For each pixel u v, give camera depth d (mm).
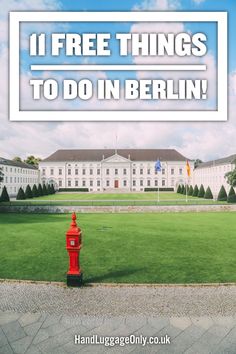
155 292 6859
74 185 85938
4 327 5188
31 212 28266
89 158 88000
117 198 47906
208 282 7742
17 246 12359
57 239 13953
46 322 5363
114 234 15258
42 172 86000
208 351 4465
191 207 28969
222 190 41250
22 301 6340
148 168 86438
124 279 8016
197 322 5340
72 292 6863
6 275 8367
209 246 12281
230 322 5340
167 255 10727
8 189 62875
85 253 11047
